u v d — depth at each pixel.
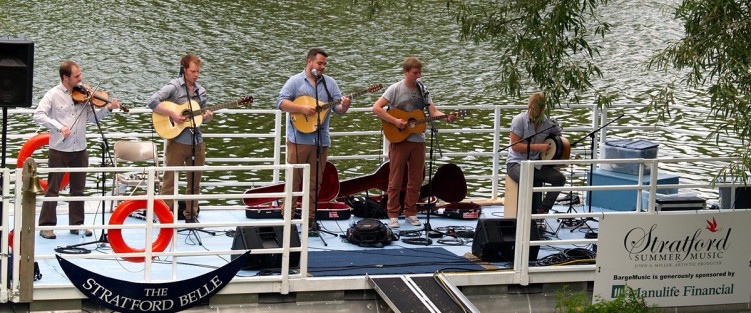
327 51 32.53
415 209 13.48
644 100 26.66
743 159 11.47
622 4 40.06
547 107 12.09
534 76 12.32
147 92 27.50
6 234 10.68
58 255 10.77
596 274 11.91
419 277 11.67
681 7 11.71
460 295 11.26
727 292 12.36
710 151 21.20
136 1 38.19
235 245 11.52
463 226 13.56
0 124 21.48
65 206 13.98
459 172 14.03
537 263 12.18
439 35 34.75
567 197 14.87
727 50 11.48
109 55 31.23
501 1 12.66
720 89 11.34
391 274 11.72
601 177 14.59
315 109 12.65
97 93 12.50
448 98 27.25
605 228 11.86
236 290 11.26
